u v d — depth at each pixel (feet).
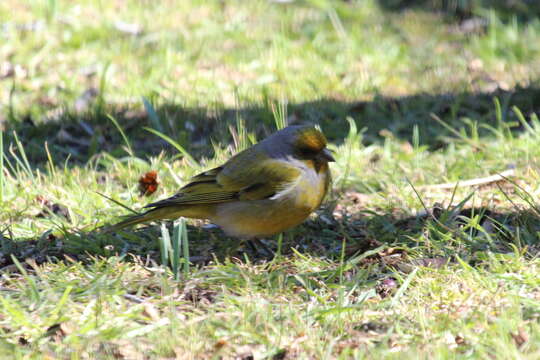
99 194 35.76
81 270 30.01
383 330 25.20
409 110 51.03
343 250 29.60
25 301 27.25
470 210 35.88
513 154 42.63
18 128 48.47
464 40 63.67
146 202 38.06
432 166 42.42
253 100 52.47
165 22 64.95
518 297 26.23
